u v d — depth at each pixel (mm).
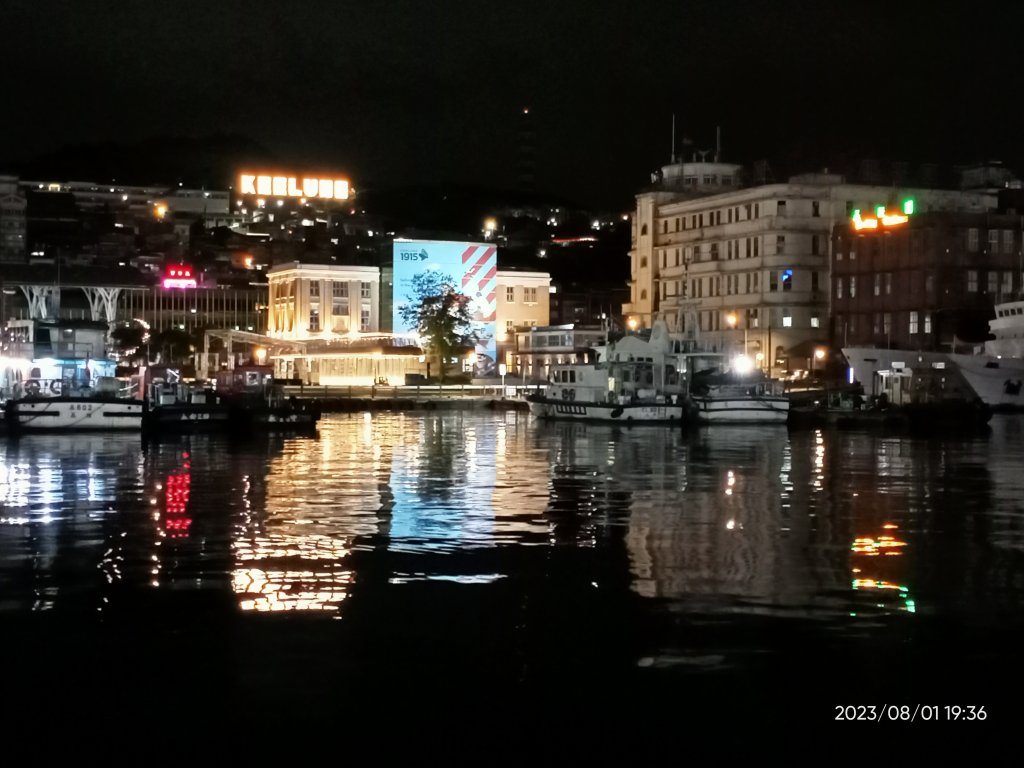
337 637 25609
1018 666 23703
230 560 33750
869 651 24625
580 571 32312
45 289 162375
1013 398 118938
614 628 26312
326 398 148750
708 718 21172
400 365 179375
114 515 42969
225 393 103938
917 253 148000
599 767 19328
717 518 42781
